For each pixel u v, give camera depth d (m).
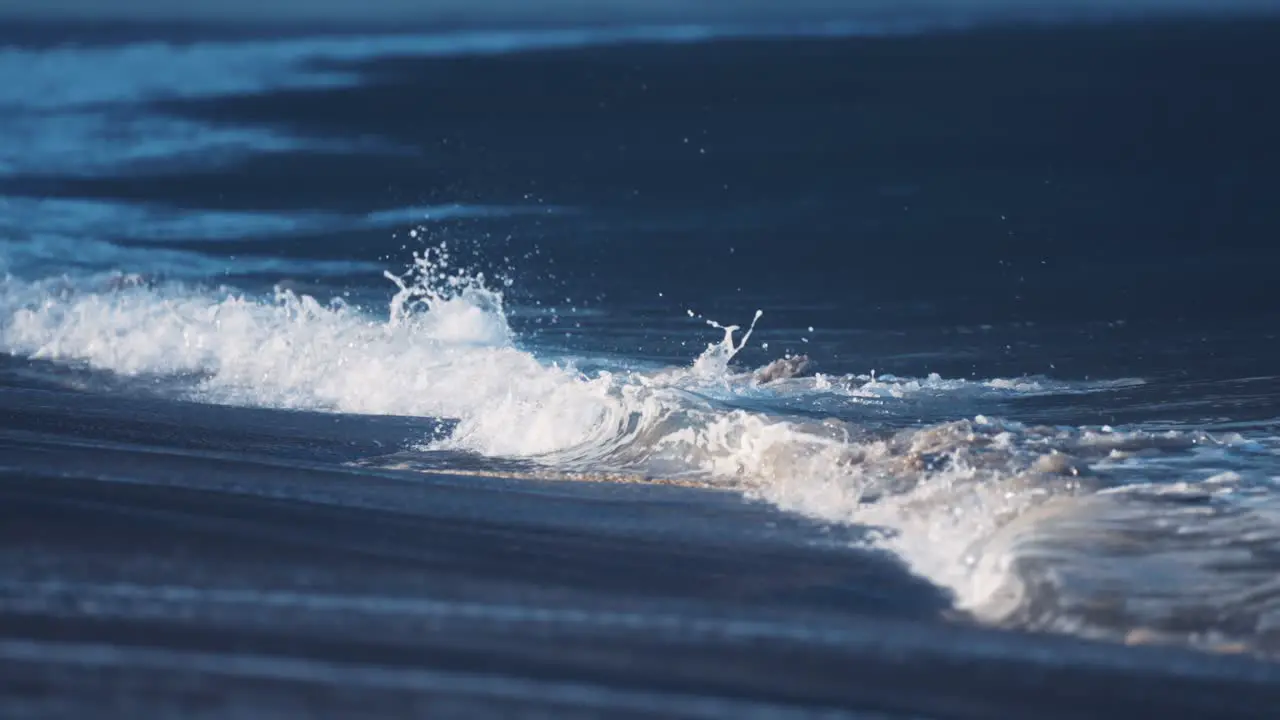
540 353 42.28
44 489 26.88
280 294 50.09
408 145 95.81
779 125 100.38
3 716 17.17
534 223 67.31
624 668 19.41
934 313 48.78
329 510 26.27
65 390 37.75
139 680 18.28
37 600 20.91
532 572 23.25
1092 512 25.05
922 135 94.38
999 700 18.97
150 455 30.30
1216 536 23.91
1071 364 40.66
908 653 20.33
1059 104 106.56
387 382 36.78
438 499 27.41
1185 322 46.31
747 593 22.67
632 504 27.33
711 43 172.62
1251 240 60.97
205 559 23.05
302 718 17.39
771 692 18.91
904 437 29.91
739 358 42.22
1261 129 93.12
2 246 61.28
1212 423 33.09
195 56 191.75
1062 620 21.53
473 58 160.38
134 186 80.19
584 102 115.25
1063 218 67.12
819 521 26.30
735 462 29.78
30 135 106.62
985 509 25.77
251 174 84.19
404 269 56.19
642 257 59.41
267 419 34.56
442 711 17.80
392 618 20.78
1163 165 81.75
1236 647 20.66
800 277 55.50
